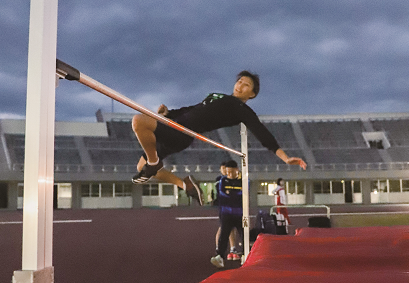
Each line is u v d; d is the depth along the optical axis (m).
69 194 34.78
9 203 30.91
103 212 25.91
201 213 22.89
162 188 36.47
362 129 46.25
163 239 9.81
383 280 1.45
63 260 6.56
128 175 33.81
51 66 0.85
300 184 36.97
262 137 2.53
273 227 5.49
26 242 0.80
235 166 5.64
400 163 39.84
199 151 42.00
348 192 37.41
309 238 2.49
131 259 6.64
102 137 42.09
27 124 0.81
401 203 37.00
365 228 3.53
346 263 1.95
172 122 1.97
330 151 43.06
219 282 1.50
